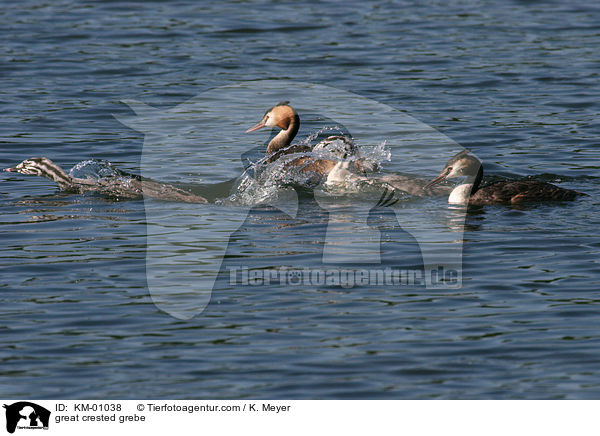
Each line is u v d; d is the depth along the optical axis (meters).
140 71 26.08
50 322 11.27
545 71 26.06
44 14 32.91
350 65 26.73
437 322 11.21
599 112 22.31
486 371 10.09
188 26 31.36
